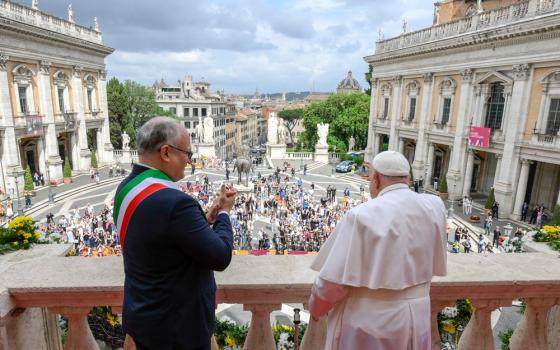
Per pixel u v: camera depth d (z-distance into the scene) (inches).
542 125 1204.5
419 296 98.0
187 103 4060.0
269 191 1573.6
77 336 130.1
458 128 1518.2
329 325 105.3
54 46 1697.8
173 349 89.9
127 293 92.7
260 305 130.2
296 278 128.7
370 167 110.7
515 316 357.7
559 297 136.6
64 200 1488.7
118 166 2143.2
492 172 1647.4
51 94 1708.9
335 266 93.8
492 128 1408.7
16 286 119.9
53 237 186.9
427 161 1733.5
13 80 1496.1
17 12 1482.5
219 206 114.1
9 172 1482.5
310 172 2183.8
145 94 2783.0
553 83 1159.0
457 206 1481.3
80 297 123.1
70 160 2047.2
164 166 99.2
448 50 1536.7
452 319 184.4
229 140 4911.4
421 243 94.9
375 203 96.5
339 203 1465.3
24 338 131.5
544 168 1400.1
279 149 2551.7
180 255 88.7
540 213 1202.0
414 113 1803.6
